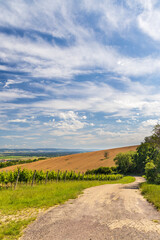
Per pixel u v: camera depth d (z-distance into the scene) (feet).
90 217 22.47
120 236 16.26
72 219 21.71
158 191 40.88
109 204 30.22
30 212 25.04
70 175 112.57
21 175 70.44
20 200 31.89
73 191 44.65
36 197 34.42
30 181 76.33
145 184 65.46
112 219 21.42
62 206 28.96
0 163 347.36
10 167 297.53
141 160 222.48
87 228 18.51
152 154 168.25
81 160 304.30
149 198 34.04
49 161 327.67
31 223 20.43
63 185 57.67
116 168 247.91
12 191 42.63
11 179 65.46
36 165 302.45
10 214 24.04
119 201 32.86
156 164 73.26
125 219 21.27
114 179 155.84
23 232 17.76
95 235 16.62
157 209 26.17
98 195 40.63
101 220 21.12
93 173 229.45
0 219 21.95
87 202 32.24
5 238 16.37
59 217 22.57
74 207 28.17
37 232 17.69
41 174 81.56
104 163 271.69
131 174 233.76
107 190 50.96
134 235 16.40
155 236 16.12
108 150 356.79
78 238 16.05
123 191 48.37
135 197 37.52
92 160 296.10
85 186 60.13
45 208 27.30
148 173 74.23
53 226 19.27
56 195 37.96
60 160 323.78
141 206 28.48
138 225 19.04
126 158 237.25
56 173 100.53
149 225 18.98
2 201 30.96
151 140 73.92
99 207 28.07
